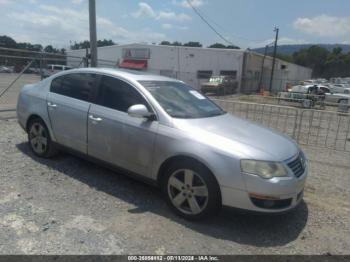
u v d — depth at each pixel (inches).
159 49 1610.5
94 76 191.2
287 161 144.7
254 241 138.2
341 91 1350.9
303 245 138.2
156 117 160.2
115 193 174.4
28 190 170.7
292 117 566.6
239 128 164.1
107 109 176.9
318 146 339.0
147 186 185.6
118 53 1711.4
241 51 1574.8
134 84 174.1
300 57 4675.2
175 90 187.5
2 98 503.8
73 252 121.6
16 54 387.5
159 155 155.4
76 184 182.5
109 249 124.9
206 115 176.4
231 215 158.1
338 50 4675.2
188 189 148.4
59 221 142.2
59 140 202.5
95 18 428.5
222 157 138.9
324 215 167.3
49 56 418.6
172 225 145.7
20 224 137.6
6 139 259.9
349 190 205.8
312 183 214.1
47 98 207.5
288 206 143.4
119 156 171.6
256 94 1485.0
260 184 134.7
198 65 1595.7
